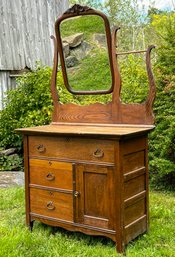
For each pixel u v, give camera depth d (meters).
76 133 2.85
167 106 4.46
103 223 2.80
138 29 9.89
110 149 2.74
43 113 5.64
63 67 3.61
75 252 2.73
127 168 2.80
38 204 3.19
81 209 2.92
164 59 4.60
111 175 2.74
